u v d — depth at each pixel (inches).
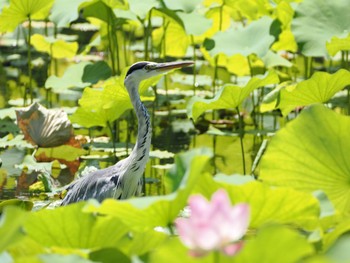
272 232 208.4
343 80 480.1
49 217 267.4
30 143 620.4
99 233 272.2
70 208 268.2
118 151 621.6
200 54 986.1
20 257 244.4
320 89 485.7
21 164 581.3
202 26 673.6
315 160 322.7
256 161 556.1
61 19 662.5
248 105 781.9
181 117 746.2
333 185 322.0
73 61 940.6
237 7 751.1
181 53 821.2
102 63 706.2
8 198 513.0
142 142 467.8
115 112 579.2
